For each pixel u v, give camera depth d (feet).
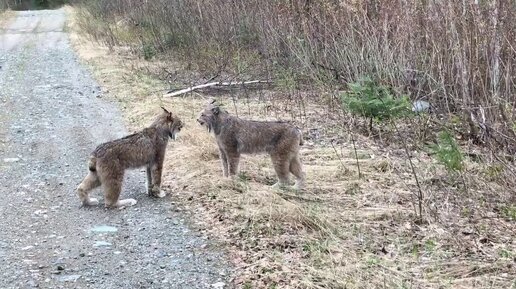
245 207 21.20
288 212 20.15
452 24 30.32
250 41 51.52
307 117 34.60
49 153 29.66
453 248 18.25
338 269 16.60
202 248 18.54
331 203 21.95
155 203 22.59
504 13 30.58
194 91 43.14
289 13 43.78
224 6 54.08
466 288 15.76
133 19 73.82
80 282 16.53
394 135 30.68
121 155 22.00
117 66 55.88
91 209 22.08
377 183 23.95
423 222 20.27
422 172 24.82
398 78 34.42
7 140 32.07
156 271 17.12
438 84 32.40
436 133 29.99
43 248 18.75
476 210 21.26
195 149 28.14
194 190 23.44
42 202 22.86
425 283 16.01
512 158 25.99
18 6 156.56
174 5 60.08
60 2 161.27
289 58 43.60
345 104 31.99
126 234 19.79
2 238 19.52
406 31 34.86
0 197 23.39
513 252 17.84
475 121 29.17
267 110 36.70
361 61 36.04
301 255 17.66
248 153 23.91
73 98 43.62
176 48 57.67
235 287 16.08
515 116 28.58
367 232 19.38
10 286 16.25
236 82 43.75
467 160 26.02
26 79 52.19
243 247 18.40
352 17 38.22
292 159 23.53
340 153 27.86
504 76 30.32
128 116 37.42
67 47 74.74
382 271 16.57
